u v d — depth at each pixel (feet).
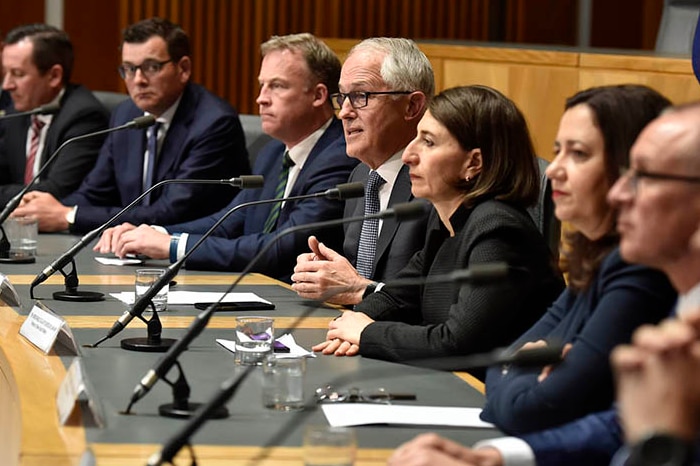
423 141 11.31
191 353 10.40
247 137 21.22
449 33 29.27
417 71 14.26
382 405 8.84
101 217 19.01
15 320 11.83
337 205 15.99
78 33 29.14
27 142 22.49
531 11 29.50
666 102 8.36
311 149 16.62
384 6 29.07
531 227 10.86
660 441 5.11
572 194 8.38
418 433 8.16
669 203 6.55
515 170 11.03
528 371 8.37
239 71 29.48
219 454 7.52
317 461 6.82
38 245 17.48
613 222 8.32
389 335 10.43
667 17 22.85
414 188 11.41
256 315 12.45
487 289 10.32
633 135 8.23
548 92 19.38
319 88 16.55
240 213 17.65
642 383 5.36
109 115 22.48
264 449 7.29
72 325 11.48
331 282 13.00
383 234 13.73
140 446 7.66
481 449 7.26
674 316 6.92
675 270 6.72
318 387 9.37
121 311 12.30
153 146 19.86
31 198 19.07
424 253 11.98
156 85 19.72
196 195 19.48
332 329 10.85
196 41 29.19
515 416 8.01
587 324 7.98
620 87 8.44
